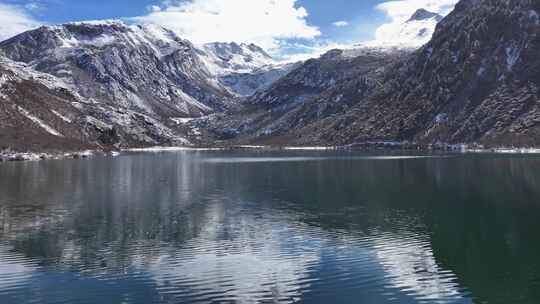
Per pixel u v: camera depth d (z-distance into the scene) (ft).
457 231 213.25
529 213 247.91
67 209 276.21
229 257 177.88
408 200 296.10
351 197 312.91
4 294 143.43
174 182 411.75
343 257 177.06
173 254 182.19
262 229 221.87
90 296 141.79
